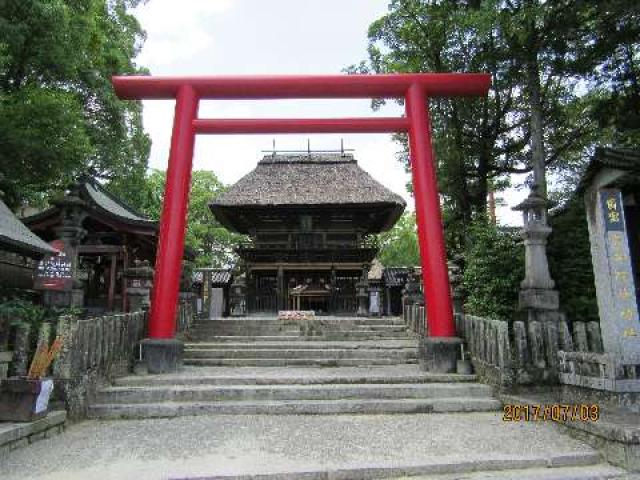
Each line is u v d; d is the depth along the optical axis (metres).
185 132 10.66
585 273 10.52
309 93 10.98
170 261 9.99
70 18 15.72
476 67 15.98
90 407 7.12
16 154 13.73
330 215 25.27
